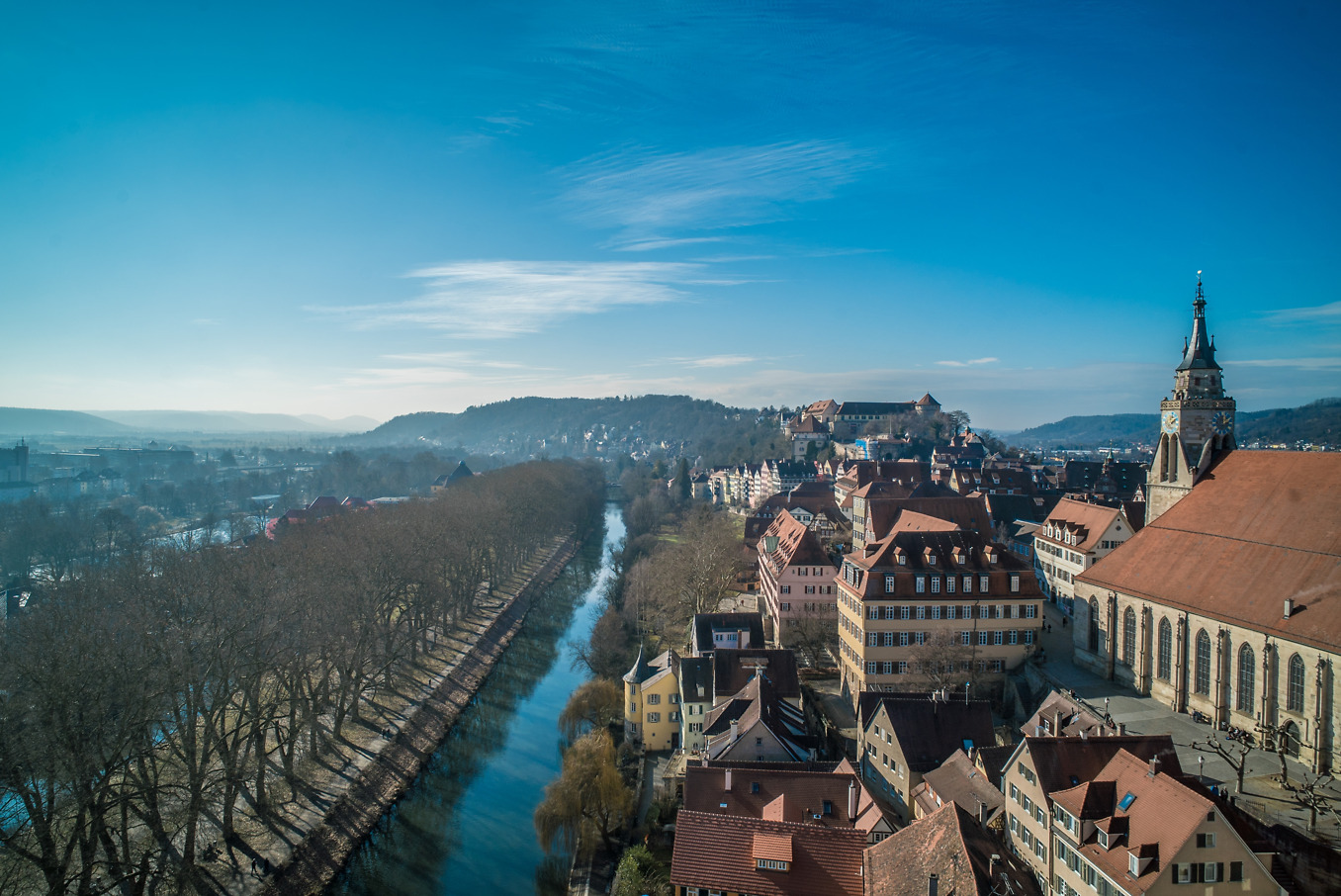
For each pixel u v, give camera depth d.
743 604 161.00
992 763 66.19
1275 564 76.56
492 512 173.88
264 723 78.31
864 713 82.69
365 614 102.69
